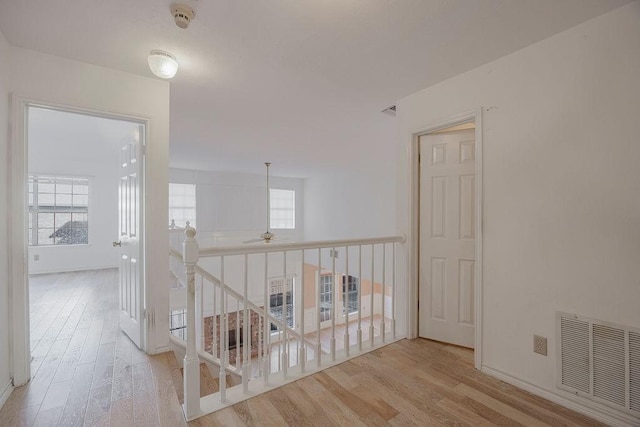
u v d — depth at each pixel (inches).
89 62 82.9
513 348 79.7
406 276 109.1
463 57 81.6
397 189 113.5
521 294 78.2
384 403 71.3
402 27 68.0
